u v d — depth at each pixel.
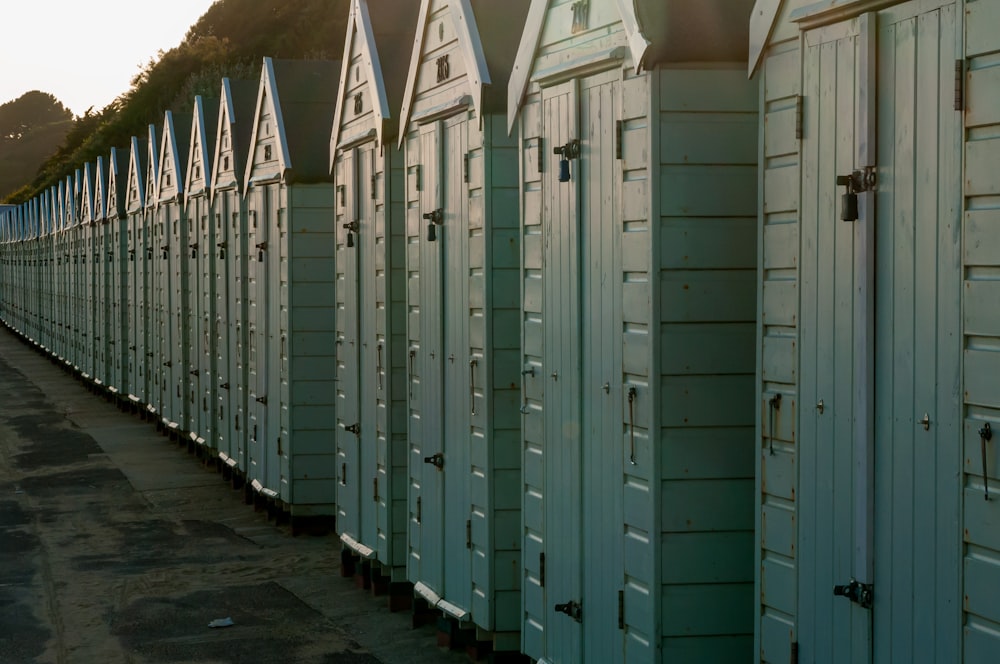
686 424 6.47
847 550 5.21
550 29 7.55
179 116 22.09
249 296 15.90
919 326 4.80
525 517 8.13
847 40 5.19
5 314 68.50
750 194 6.46
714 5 6.43
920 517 4.81
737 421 6.51
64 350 39.91
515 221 8.50
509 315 8.54
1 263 71.56
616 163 6.75
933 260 4.72
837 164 5.25
